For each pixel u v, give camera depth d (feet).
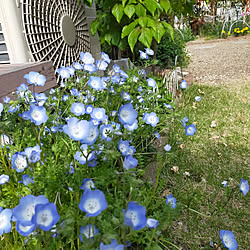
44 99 5.07
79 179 3.07
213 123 11.05
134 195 3.11
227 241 4.16
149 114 5.76
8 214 2.89
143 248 4.26
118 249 2.34
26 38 6.95
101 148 3.50
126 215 2.52
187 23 43.86
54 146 3.95
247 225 5.77
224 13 47.73
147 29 9.06
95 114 4.32
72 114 5.27
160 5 10.27
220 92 15.16
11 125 4.35
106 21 11.03
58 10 8.28
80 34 10.02
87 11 10.82
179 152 8.48
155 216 3.80
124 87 6.31
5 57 7.07
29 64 6.52
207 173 7.67
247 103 13.34
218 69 21.88
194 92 14.93
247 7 44.24
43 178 3.13
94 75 6.16
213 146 9.29
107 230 2.57
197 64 24.36
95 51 11.87
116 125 4.73
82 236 2.61
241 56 26.14
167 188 6.79
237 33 40.52
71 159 3.92
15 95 5.61
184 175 7.47
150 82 7.48
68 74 6.08
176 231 5.48
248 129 10.57
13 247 3.45
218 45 34.53
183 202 5.94
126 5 9.16
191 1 13.66
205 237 5.36
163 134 9.05
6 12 6.53
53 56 7.95
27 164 3.38
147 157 6.11
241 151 8.98
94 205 2.47
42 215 2.29
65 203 3.43
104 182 3.08
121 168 3.62
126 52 17.54
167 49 19.49
